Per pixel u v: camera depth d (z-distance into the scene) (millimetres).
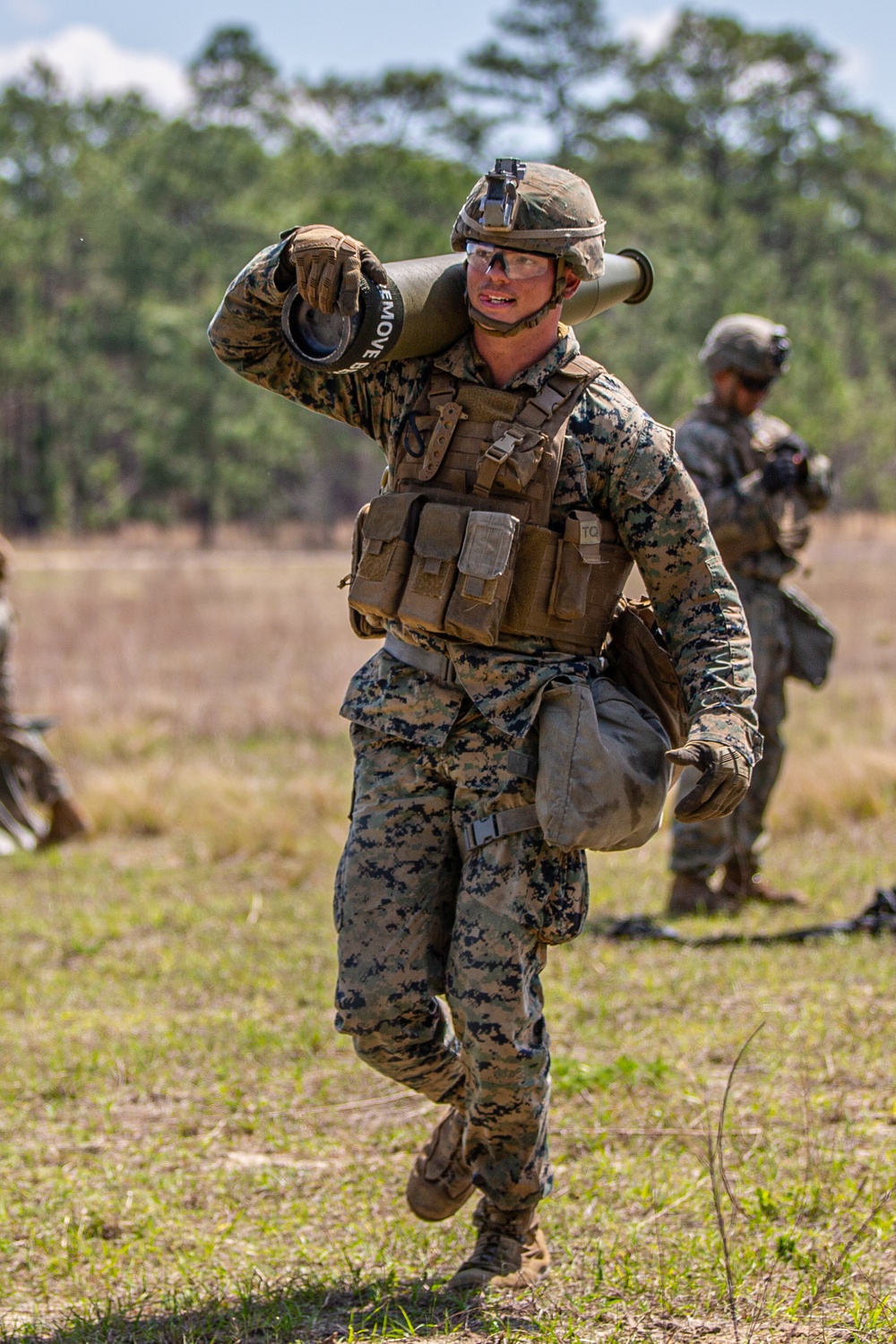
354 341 7434
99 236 142125
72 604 55125
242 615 52844
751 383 16156
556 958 14859
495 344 7836
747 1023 12602
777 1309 7746
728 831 16578
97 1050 12453
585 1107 11070
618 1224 9055
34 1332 7969
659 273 118562
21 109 147750
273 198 155250
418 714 7859
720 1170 8867
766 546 16125
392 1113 11227
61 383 130500
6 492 139375
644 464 7844
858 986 13438
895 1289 8000
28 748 21266
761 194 184500
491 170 7680
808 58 191500
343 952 7918
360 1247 8969
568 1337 7441
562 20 179375
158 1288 8523
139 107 175750
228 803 22656
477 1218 8344
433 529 7762
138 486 141875
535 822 7742
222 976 14719
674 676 8117
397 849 7926
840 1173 9445
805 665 16656
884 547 109625
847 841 20125
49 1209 9570
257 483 130500
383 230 115250
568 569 7781
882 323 175875
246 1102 11430
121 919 17031
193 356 130250
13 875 19703
